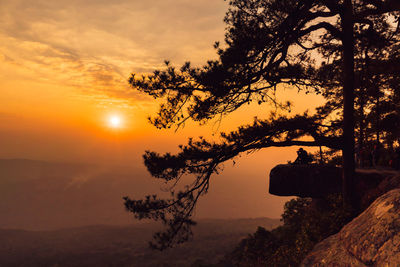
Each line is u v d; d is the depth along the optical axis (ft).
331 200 41.91
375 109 67.05
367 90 58.59
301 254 37.37
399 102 66.39
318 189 48.11
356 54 51.75
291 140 35.73
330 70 42.50
